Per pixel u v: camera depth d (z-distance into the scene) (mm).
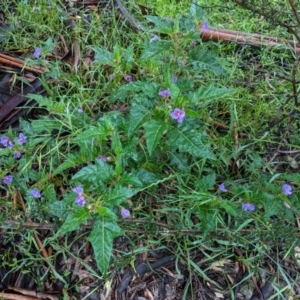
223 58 987
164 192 805
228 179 820
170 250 767
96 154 741
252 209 720
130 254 746
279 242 738
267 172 845
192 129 677
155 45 761
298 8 1037
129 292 749
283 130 896
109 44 1014
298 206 737
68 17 1066
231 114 871
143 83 758
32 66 976
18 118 913
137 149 791
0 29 1036
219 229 732
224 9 1097
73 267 763
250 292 752
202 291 748
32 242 770
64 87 934
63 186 822
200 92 684
